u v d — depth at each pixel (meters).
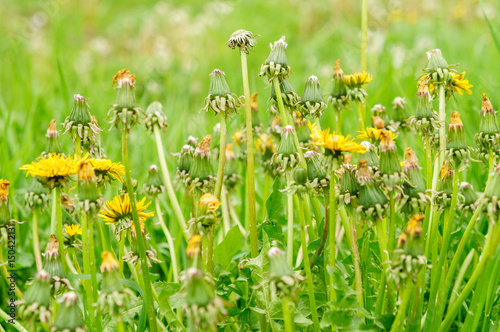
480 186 1.39
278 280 1.11
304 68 3.32
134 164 1.73
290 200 1.18
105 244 1.21
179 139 1.64
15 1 4.30
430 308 1.17
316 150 1.24
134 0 5.92
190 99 2.55
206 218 1.15
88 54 3.42
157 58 3.37
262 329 1.20
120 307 1.11
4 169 1.51
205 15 4.53
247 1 4.64
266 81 1.23
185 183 1.22
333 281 1.15
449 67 1.21
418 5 4.13
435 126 1.21
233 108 1.20
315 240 1.22
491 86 1.98
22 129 1.94
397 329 1.13
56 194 1.18
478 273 1.15
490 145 1.20
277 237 1.26
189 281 1.08
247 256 1.28
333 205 1.16
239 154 1.38
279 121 1.35
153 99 2.45
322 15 4.49
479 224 1.33
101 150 1.24
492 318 1.23
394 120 1.35
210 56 3.41
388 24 3.92
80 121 1.20
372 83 2.25
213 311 1.08
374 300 1.23
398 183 1.15
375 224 1.16
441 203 1.19
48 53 3.03
